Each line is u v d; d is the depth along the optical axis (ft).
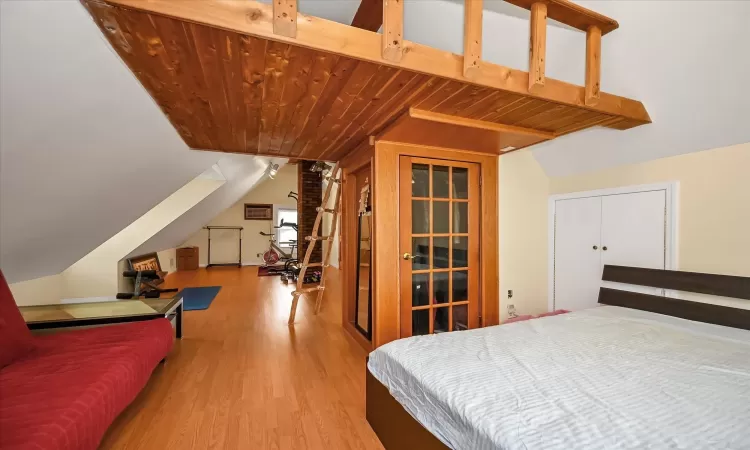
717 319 6.87
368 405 6.35
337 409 6.88
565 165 10.39
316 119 7.42
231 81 5.45
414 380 4.68
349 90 5.84
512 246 10.77
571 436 3.14
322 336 11.51
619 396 3.91
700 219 7.38
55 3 3.21
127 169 7.41
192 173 10.61
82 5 3.46
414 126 7.43
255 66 4.97
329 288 20.30
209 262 30.68
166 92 5.82
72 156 5.62
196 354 9.80
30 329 7.82
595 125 7.81
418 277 9.60
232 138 8.89
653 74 6.73
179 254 27.76
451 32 7.23
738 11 5.17
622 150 8.68
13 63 3.47
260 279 23.43
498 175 10.50
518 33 6.98
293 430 6.15
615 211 9.11
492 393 4.01
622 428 3.26
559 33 7.02
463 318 10.21
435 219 9.74
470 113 6.99
